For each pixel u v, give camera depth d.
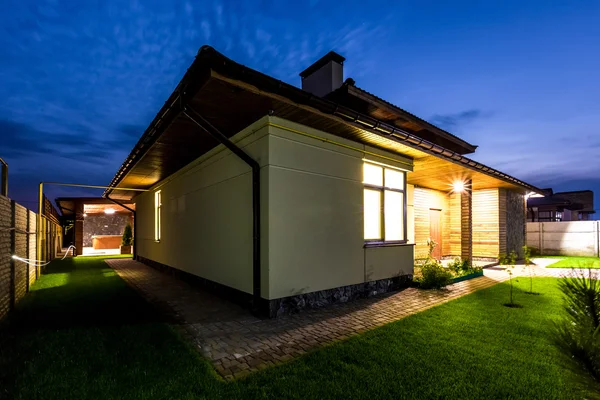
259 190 4.91
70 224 23.16
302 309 5.04
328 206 5.52
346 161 5.86
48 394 2.49
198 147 6.42
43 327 4.12
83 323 4.30
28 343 3.50
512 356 3.21
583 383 1.34
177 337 3.74
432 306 5.31
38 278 8.30
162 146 6.31
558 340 1.46
